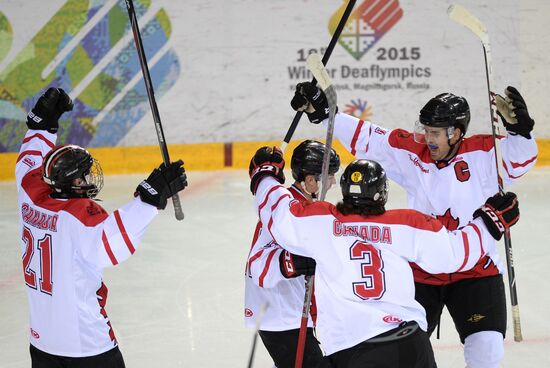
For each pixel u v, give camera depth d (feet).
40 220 32.35
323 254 30.81
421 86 97.19
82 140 93.30
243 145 96.78
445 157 38.19
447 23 96.37
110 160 94.27
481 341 36.86
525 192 85.56
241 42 95.14
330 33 95.96
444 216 38.68
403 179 39.78
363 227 30.63
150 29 93.20
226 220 76.23
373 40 95.91
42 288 32.30
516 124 36.58
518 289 57.88
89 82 92.58
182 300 56.75
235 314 54.19
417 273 38.50
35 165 36.60
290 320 35.78
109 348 32.78
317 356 35.99
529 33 96.53
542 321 51.98
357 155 40.96
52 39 90.99
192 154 95.81
